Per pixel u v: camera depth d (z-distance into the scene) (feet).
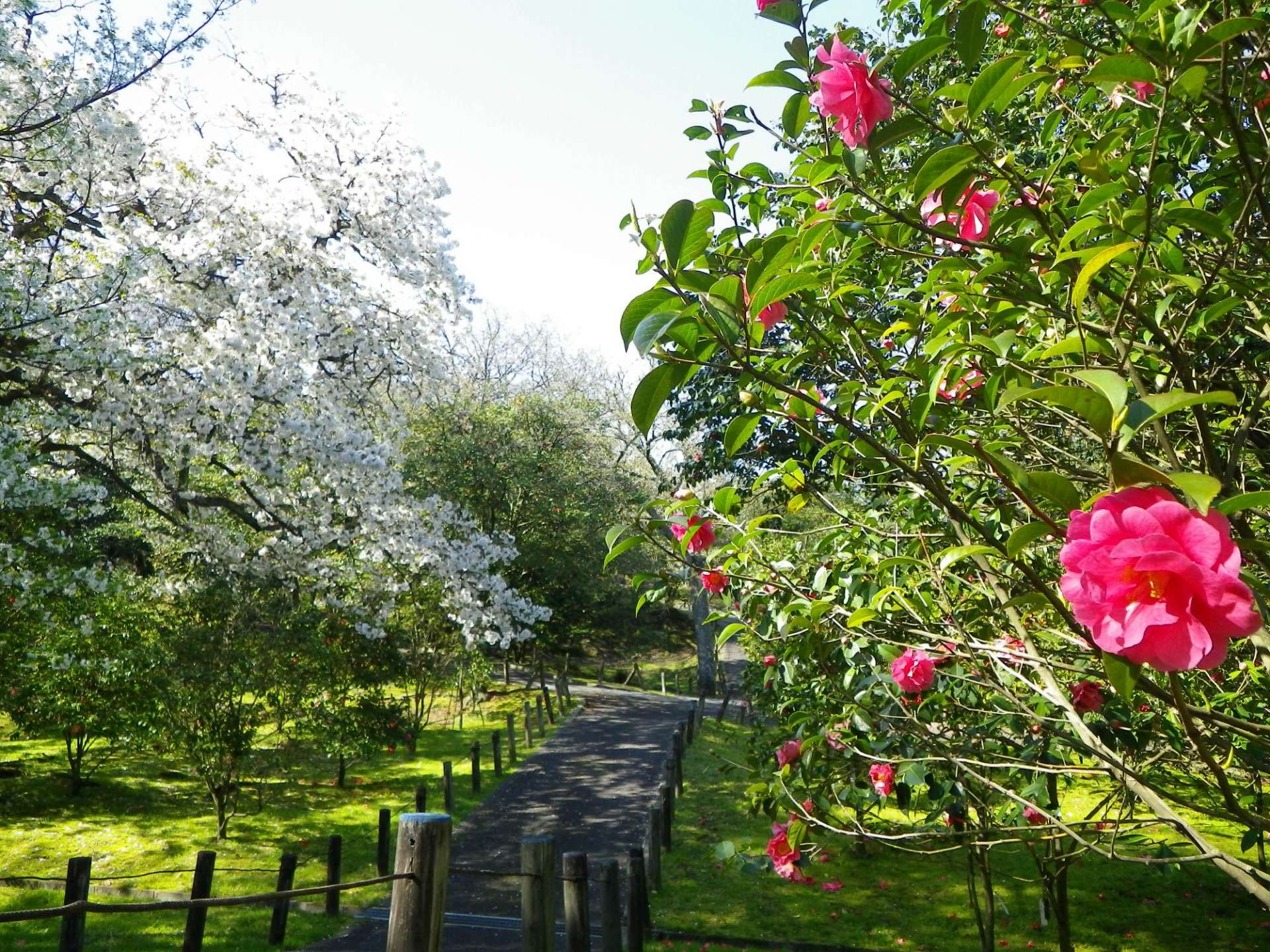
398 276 43.42
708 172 8.00
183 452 35.45
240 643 37.37
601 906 19.31
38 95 33.17
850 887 28.45
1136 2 7.88
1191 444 8.43
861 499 12.12
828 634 10.50
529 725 54.95
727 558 10.18
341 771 43.24
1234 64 6.66
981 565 8.15
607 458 86.99
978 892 27.63
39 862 29.99
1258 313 7.54
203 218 38.91
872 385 8.25
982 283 6.77
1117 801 11.27
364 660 42.75
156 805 38.04
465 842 35.40
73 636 35.55
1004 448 8.18
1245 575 5.75
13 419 32.14
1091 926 24.95
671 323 3.91
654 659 118.21
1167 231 7.02
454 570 45.32
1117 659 3.55
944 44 5.76
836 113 5.65
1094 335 6.39
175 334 35.70
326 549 43.45
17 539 33.24
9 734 49.06
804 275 4.44
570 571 78.84
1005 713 10.81
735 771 47.55
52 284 31.78
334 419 38.45
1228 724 5.87
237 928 25.16
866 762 11.43
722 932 25.17
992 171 6.38
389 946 9.43
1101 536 3.19
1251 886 6.26
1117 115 8.57
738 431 6.07
